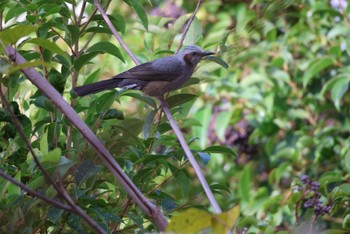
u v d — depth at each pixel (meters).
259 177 14.71
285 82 14.09
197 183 14.48
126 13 15.63
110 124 7.97
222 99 14.00
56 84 7.87
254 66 14.18
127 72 10.59
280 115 14.01
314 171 13.39
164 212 7.91
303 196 9.47
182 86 9.71
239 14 14.97
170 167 8.14
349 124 13.56
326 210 9.08
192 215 5.08
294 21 14.45
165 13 14.24
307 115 13.84
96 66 13.36
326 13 13.38
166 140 8.23
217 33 13.12
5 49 6.16
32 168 7.20
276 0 12.23
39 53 8.27
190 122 10.05
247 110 14.10
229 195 8.41
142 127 7.96
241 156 14.74
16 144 7.51
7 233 6.52
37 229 7.17
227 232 5.14
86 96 9.10
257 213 12.20
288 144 14.09
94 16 8.70
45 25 8.21
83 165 7.13
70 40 8.52
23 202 6.73
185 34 8.93
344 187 9.16
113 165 5.96
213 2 15.32
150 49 10.49
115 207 7.70
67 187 7.65
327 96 13.84
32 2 8.37
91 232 7.37
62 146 8.12
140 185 8.01
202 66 10.84
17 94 9.19
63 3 8.45
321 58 12.70
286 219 11.98
